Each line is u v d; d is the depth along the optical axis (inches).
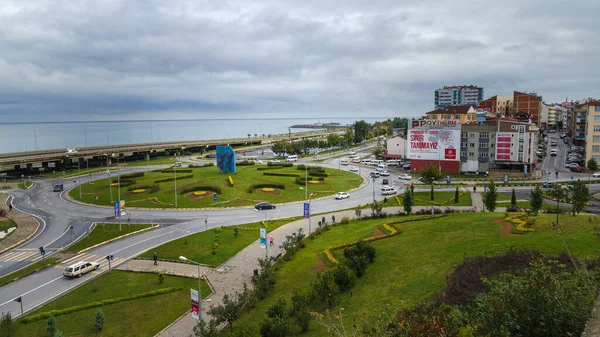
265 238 2396.7
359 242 2231.8
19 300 1844.2
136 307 1948.8
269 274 2070.6
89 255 2684.5
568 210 3218.5
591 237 1822.1
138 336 1681.8
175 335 1684.3
